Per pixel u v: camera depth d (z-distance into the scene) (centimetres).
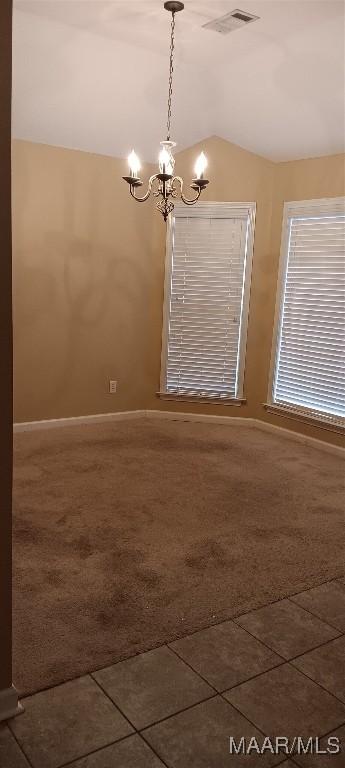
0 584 173
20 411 477
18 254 449
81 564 269
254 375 518
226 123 450
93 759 165
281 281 488
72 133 438
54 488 358
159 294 521
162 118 439
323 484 388
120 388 525
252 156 482
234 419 529
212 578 263
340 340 445
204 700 188
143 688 193
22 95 386
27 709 181
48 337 477
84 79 377
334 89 354
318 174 450
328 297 451
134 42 342
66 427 498
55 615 229
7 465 169
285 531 315
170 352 528
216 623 230
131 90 397
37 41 335
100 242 487
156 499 349
